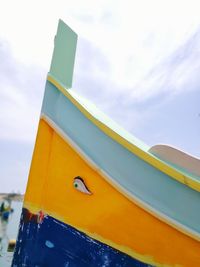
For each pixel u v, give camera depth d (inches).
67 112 164.9
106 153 146.9
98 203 141.3
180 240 124.0
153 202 130.6
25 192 162.4
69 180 151.9
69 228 143.9
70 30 204.7
